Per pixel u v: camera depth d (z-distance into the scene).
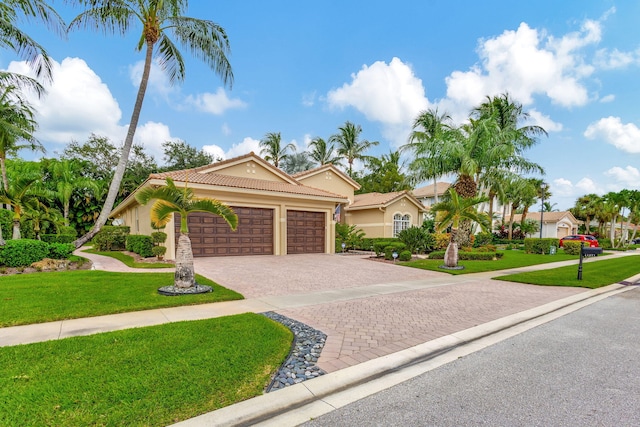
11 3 10.95
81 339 4.59
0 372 3.53
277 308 6.94
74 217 31.41
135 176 35.53
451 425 2.91
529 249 23.72
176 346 4.38
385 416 3.05
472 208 14.85
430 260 16.30
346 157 38.66
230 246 15.98
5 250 10.36
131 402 3.01
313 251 19.22
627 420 3.02
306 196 17.78
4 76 11.78
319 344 4.83
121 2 11.53
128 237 16.92
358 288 9.38
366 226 26.19
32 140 15.45
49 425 2.64
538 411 3.17
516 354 4.70
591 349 4.94
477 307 7.41
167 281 8.92
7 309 6.05
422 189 43.28
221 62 13.30
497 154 19.75
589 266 16.05
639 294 9.74
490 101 23.09
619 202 34.72
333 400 3.34
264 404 3.14
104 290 7.70
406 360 4.36
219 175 17.42
